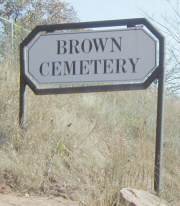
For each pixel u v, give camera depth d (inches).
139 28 244.2
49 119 264.4
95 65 248.7
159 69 240.7
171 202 226.8
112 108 333.7
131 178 221.3
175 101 368.5
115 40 246.7
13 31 389.1
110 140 276.7
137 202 199.5
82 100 326.6
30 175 224.2
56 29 252.2
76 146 255.6
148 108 348.2
